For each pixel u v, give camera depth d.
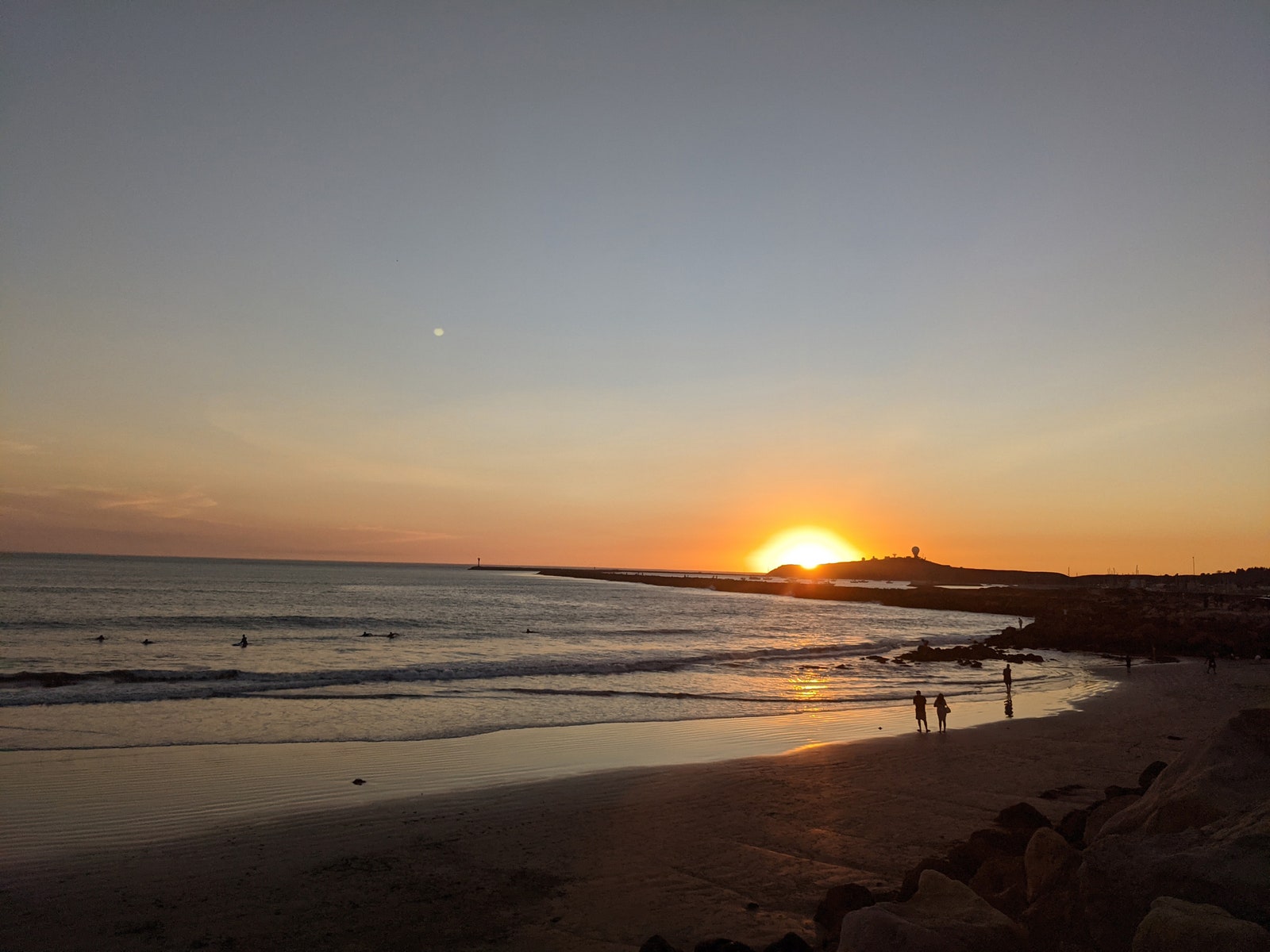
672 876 9.23
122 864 9.52
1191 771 5.93
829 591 137.38
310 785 13.44
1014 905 6.12
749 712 23.05
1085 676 34.16
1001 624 77.00
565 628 56.22
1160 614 66.12
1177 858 4.40
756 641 51.47
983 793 13.16
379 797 12.75
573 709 22.62
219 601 69.75
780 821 11.52
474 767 15.07
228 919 7.97
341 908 8.23
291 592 90.44
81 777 13.48
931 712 23.73
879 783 13.88
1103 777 14.34
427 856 9.97
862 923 5.20
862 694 27.67
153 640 39.41
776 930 7.57
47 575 112.12
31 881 8.89
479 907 8.28
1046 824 9.38
